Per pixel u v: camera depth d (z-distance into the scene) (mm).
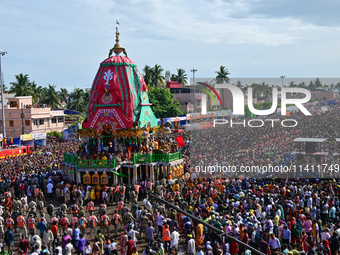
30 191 33531
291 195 28203
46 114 82188
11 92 102812
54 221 22109
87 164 34312
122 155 36188
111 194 31766
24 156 54375
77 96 118812
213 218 21688
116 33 40219
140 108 38781
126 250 19719
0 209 26484
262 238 19859
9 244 21656
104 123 37531
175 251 18766
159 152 36281
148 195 29703
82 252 19969
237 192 29469
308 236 21469
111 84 37500
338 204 25469
